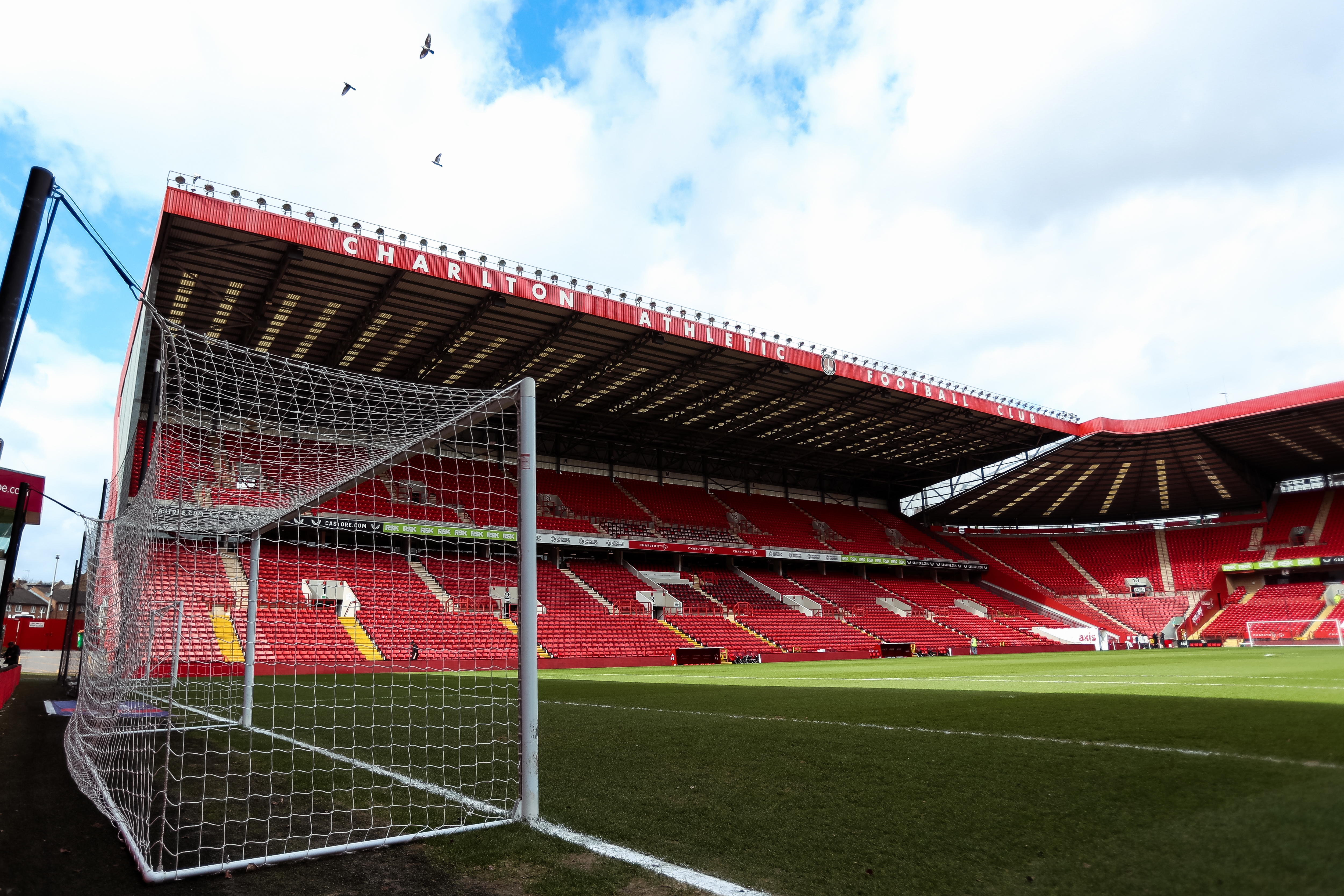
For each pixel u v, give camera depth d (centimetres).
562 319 2266
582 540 3102
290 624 1797
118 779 518
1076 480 4312
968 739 600
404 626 1953
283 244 1750
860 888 284
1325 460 4072
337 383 748
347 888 304
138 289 434
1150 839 313
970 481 4369
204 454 780
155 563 680
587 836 367
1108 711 737
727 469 4203
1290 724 571
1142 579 4406
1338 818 316
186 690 1170
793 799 420
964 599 4238
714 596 3472
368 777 520
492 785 490
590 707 1011
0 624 1205
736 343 2523
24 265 306
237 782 507
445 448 771
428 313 2153
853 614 3697
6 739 748
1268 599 4000
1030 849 314
